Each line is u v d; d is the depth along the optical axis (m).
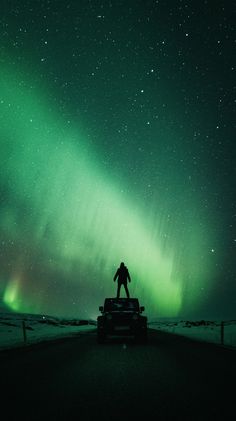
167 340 21.27
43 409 5.80
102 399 6.48
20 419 5.24
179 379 8.39
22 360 11.84
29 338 25.25
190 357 12.59
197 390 7.23
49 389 7.34
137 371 9.55
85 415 5.44
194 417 5.33
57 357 12.63
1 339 25.69
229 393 6.96
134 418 5.29
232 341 22.19
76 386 7.63
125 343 18.98
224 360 11.78
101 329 18.80
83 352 14.30
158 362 11.30
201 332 34.41
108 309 20.70
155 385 7.71
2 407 5.95
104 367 10.27
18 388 7.45
